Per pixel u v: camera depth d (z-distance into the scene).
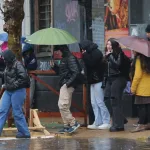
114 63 23.89
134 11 29.66
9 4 24.58
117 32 29.91
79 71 23.78
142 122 24.08
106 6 30.17
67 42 24.02
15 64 22.25
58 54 30.11
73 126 23.94
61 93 23.91
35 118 24.86
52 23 31.89
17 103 22.42
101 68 24.83
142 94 23.44
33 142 21.86
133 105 29.39
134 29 29.62
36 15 32.69
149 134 23.20
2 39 29.34
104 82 24.92
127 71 24.31
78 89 30.53
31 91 31.00
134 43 23.25
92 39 30.66
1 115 22.58
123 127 24.45
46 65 31.45
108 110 26.92
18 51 25.00
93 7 30.59
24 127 22.81
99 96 25.03
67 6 31.45
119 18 29.84
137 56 23.38
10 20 24.70
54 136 23.53
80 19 30.98
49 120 29.33
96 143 21.25
